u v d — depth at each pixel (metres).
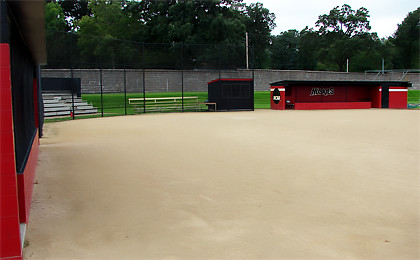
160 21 49.06
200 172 6.41
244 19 69.25
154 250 3.30
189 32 45.81
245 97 27.11
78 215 4.21
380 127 14.20
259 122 16.62
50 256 3.16
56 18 51.41
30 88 7.15
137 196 4.98
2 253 2.96
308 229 3.82
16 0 3.23
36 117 9.88
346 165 7.03
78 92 27.42
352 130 13.09
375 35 74.62
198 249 3.32
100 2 52.22
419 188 5.44
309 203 4.71
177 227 3.87
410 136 11.39
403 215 4.27
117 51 30.59
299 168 6.75
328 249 3.33
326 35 78.50
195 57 36.22
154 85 37.34
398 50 78.94
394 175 6.24
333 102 29.98
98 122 17.28
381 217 4.20
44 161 7.33
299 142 10.02
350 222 4.04
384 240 3.54
